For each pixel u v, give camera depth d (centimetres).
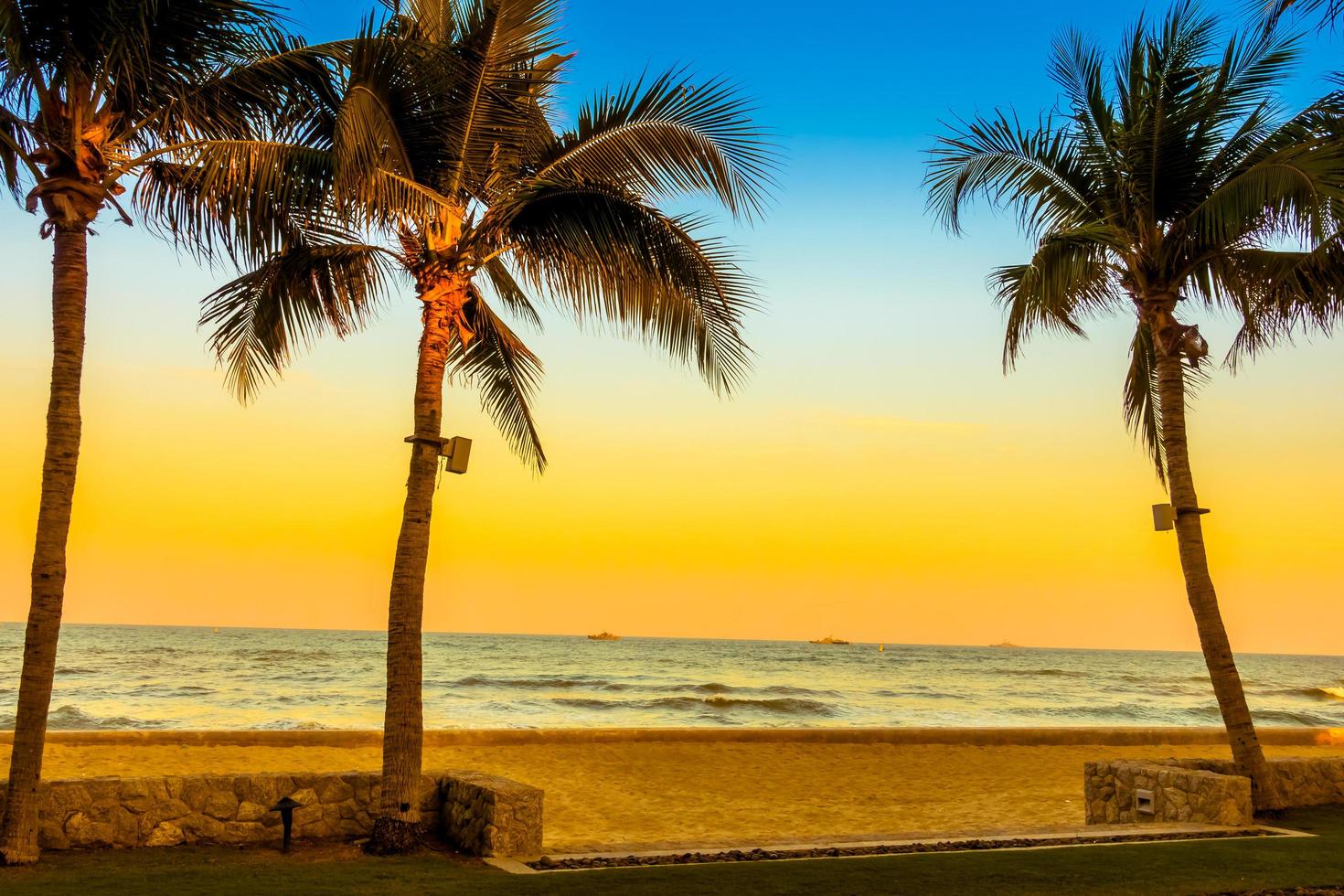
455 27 970
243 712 3319
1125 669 9950
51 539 702
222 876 672
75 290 710
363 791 866
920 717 3834
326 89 803
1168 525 1084
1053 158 1142
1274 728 1962
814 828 1117
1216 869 718
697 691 5031
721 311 874
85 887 620
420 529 834
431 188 848
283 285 925
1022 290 1095
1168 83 1084
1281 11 655
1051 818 1191
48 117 709
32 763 700
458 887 647
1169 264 1107
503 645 12862
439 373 858
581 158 862
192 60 745
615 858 771
